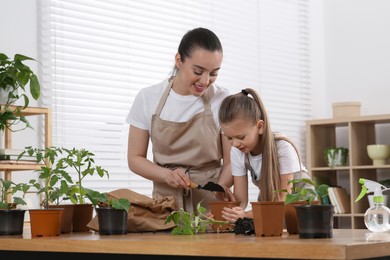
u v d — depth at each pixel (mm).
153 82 5043
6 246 2102
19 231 2311
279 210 1905
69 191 2449
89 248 1871
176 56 2867
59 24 4477
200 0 5434
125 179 4824
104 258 1976
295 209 1818
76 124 4551
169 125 2936
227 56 5645
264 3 5988
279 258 1547
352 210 5578
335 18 6336
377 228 2076
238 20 5750
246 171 2703
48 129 3879
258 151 2529
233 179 2912
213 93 2969
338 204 5668
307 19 6348
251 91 2463
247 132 2406
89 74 4633
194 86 2797
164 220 2299
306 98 6277
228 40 5656
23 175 4199
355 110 5758
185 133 2939
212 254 1634
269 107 5980
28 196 4156
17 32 4238
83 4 4605
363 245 1511
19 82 3463
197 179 2908
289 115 6168
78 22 4582
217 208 2250
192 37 2758
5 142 4012
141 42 4969
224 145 2936
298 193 1814
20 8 4258
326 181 5926
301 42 6273
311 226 1763
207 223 2143
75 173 4523
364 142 5762
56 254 2104
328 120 5750
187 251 1672
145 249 1748
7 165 3539
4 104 3545
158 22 5102
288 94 6152
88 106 4629
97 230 2357
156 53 5078
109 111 4754
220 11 5598
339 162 5719
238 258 1681
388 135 5891
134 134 3014
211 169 2957
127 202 2174
